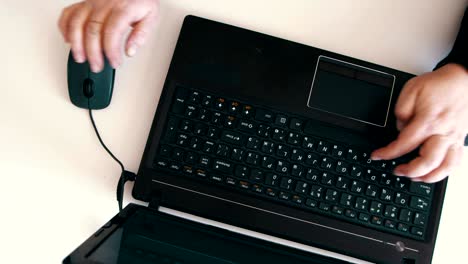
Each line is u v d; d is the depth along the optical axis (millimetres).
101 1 470
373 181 508
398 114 507
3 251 491
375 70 528
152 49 539
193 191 498
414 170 474
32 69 525
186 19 526
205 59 521
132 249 382
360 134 516
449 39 550
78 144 515
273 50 528
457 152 476
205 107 508
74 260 339
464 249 518
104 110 522
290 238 500
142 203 509
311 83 524
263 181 502
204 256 401
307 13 553
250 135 508
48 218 501
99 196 508
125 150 517
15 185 502
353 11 553
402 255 501
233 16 548
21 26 533
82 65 497
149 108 527
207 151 501
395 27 551
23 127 513
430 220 507
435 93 487
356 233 502
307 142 510
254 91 517
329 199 503
